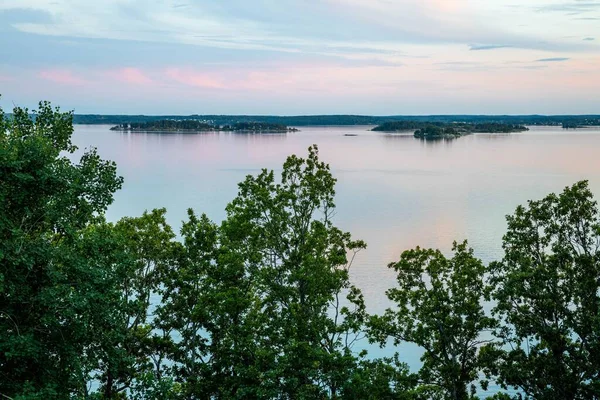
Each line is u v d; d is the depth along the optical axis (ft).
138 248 99.09
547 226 101.35
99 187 81.71
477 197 537.24
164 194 555.69
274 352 85.35
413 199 531.50
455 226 383.04
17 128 80.43
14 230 59.62
